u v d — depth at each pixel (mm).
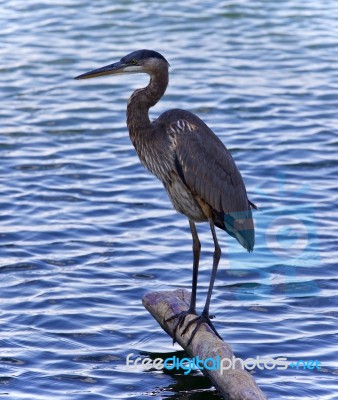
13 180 17578
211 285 11305
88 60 24656
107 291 13375
